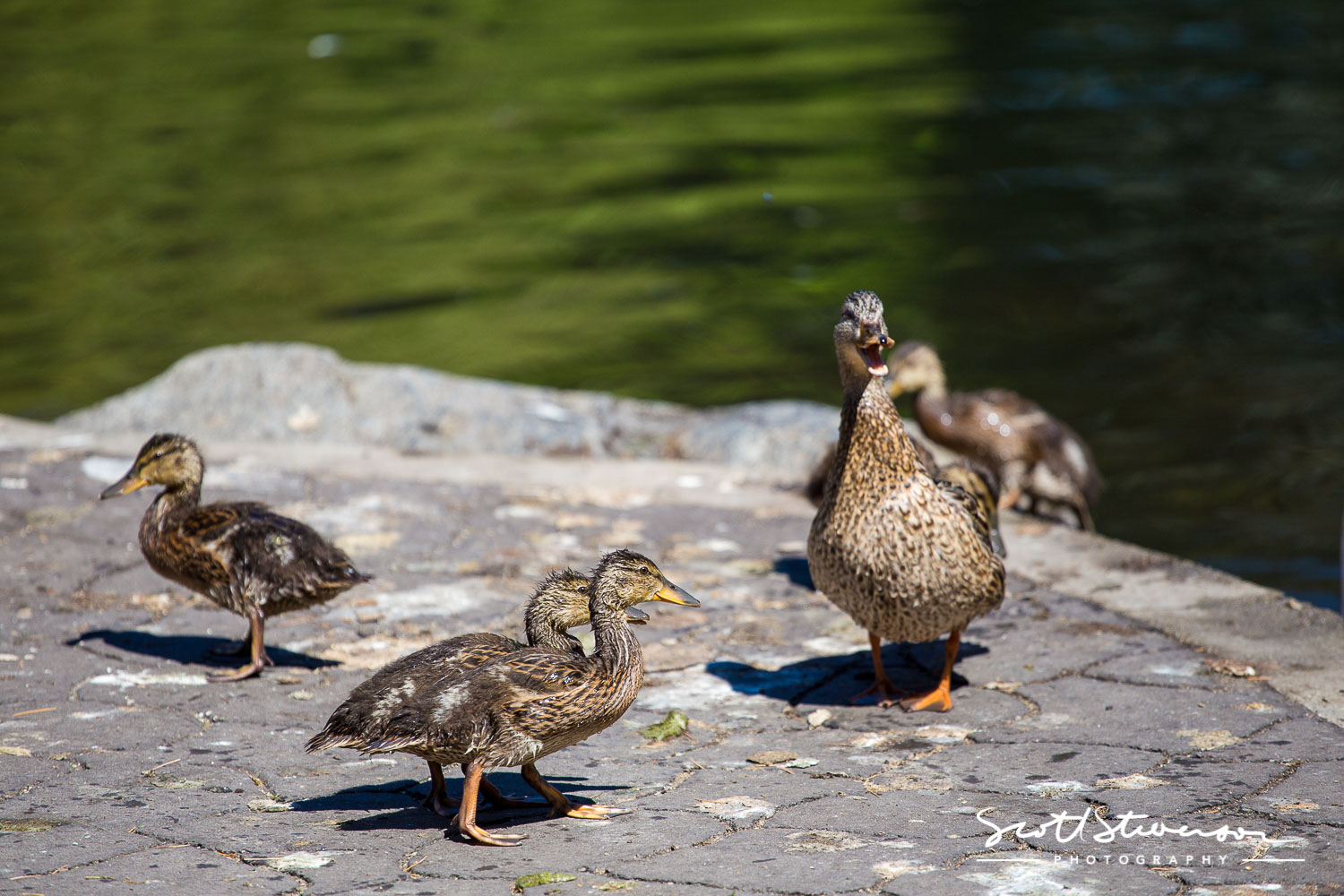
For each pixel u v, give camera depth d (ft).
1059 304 71.00
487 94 122.72
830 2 164.45
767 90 122.62
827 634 28.35
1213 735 22.53
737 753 22.72
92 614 28.66
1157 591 29.81
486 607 29.27
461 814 19.30
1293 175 91.20
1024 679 25.45
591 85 125.80
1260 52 127.13
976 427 42.60
